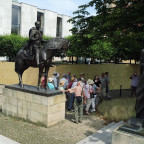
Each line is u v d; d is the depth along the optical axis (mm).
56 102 8148
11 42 23359
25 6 35938
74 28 14289
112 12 10781
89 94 9539
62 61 35781
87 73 18141
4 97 9273
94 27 12672
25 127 7773
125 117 8789
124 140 5277
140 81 5773
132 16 10586
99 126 8234
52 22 41219
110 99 13219
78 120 8820
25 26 36281
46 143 6418
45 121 7848
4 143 6152
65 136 7074
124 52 21953
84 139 6602
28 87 8898
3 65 18641
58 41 8094
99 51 22766
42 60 8148
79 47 14898
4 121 8367
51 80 9586
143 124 5539
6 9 32719
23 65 9039
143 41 11227
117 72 19578
